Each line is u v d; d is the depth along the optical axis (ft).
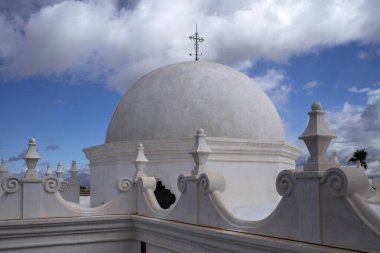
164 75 46.60
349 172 14.14
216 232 19.85
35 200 28.19
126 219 30.53
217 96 43.16
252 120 43.42
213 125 41.27
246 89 46.14
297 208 16.05
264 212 33.12
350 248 13.78
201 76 45.21
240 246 18.54
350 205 13.85
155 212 28.35
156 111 42.57
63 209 29.04
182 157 38.63
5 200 27.40
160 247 27.35
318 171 15.11
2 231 26.45
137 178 31.86
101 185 44.32
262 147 40.83
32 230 27.35
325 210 14.80
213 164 38.40
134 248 30.94
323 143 15.62
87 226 29.27
